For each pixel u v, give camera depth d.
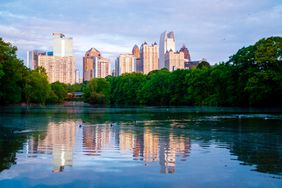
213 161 19.03
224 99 111.75
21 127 38.91
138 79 175.25
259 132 33.47
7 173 16.27
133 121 49.69
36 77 128.75
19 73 113.25
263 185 14.48
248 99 100.06
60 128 38.16
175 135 31.23
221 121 48.16
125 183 14.77
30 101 136.25
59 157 20.12
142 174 16.17
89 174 16.14
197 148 23.48
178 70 143.38
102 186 14.39
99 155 20.88
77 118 56.91
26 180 15.16
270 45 90.94
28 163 18.36
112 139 28.45
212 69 119.94
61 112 80.69
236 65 99.50
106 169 17.11
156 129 37.06
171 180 15.20
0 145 24.48
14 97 103.88
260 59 89.69
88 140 27.72
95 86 188.12
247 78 97.31
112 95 180.62
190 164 18.28
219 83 113.12
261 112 71.75
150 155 20.91
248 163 18.50
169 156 20.58
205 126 40.53
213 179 15.35
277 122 45.31
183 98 137.62
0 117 57.09
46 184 14.62
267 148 23.42
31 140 27.33
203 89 125.19
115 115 67.25
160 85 150.62
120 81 181.50
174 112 77.88
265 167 17.52
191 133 32.88
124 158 19.92
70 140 27.62
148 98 157.25
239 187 14.26
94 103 181.50
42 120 51.03
